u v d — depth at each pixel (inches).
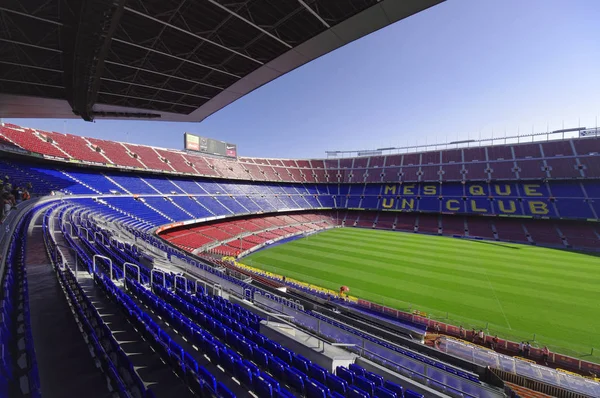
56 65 605.0
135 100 823.1
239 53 588.1
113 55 593.0
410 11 431.5
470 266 1205.7
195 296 495.5
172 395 218.4
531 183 2059.5
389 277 1078.4
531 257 1349.7
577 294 903.7
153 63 633.0
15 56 568.7
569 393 427.5
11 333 224.7
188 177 2167.8
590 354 601.3
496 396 346.3
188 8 464.1
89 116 797.2
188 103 866.8
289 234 1952.5
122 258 570.9
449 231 2007.9
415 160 2728.8
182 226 1685.5
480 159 2384.4
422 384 354.6
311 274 1127.0
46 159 1284.4
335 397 233.8
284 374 270.1
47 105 806.5
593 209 1723.7
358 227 2375.7
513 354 606.5
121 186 1601.9
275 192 2632.9
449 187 2361.0
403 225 2230.6
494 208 2010.3
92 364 226.7
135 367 250.7
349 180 2903.5
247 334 365.4
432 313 785.6
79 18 382.0
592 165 1908.2
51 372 212.7
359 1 426.0
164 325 349.4
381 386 311.3
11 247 422.0
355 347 426.0
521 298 877.8
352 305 805.2
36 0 418.6
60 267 414.3
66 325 280.5
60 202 1041.5
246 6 456.4
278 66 646.5
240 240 1563.7
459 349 584.7
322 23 487.5
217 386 211.8
